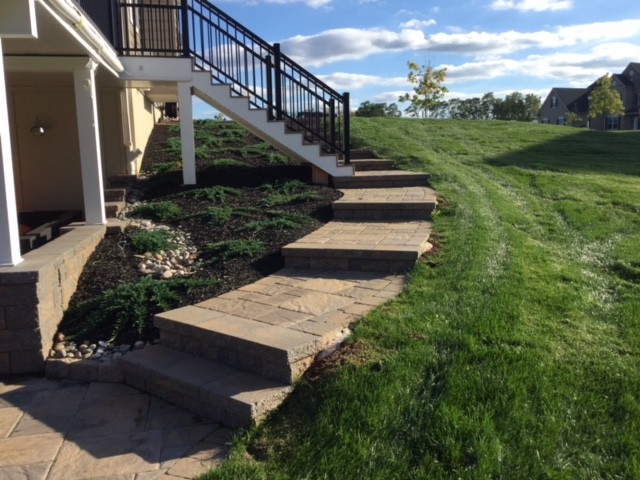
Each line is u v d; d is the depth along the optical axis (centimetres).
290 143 851
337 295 439
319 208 710
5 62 609
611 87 5497
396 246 513
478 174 922
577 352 327
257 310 409
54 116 900
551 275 453
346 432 272
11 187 404
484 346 329
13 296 391
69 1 471
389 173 859
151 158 1102
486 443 252
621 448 249
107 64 711
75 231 593
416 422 272
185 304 448
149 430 314
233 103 849
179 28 915
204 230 646
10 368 397
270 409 307
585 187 813
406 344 339
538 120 6569
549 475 233
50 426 324
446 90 2819
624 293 424
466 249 516
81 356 403
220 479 256
